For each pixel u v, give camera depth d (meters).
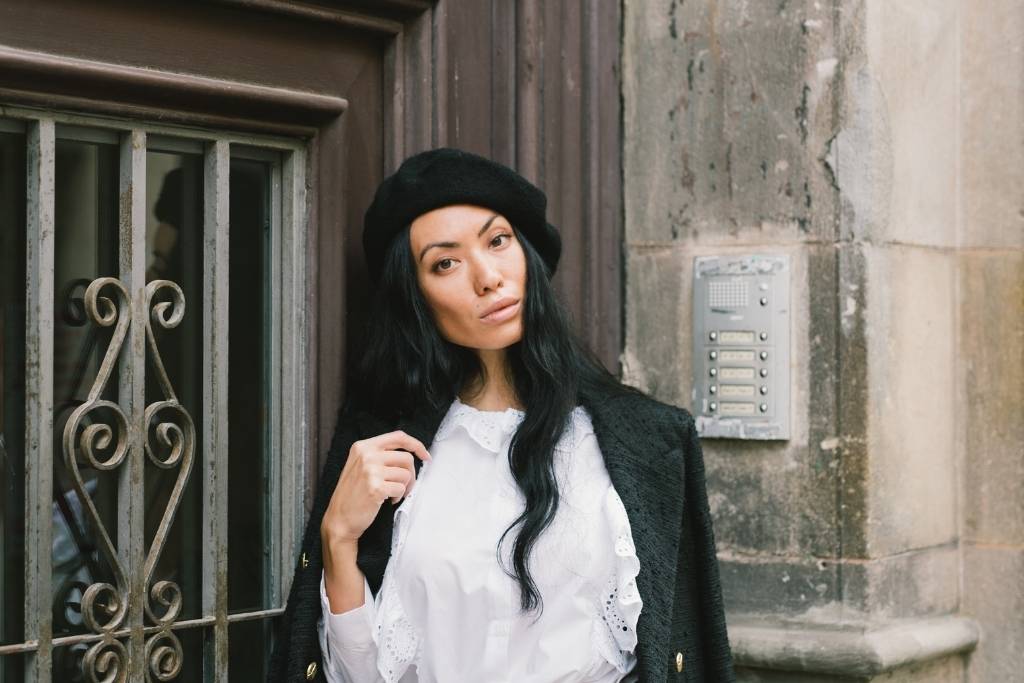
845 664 2.16
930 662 2.34
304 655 1.74
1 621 1.66
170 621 1.79
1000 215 2.41
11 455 1.67
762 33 2.26
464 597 1.75
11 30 1.63
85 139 1.73
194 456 1.83
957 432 2.43
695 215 2.32
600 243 2.34
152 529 1.80
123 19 1.72
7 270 1.67
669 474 1.88
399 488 1.72
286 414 1.93
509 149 2.18
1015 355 2.41
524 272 1.80
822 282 2.22
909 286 2.30
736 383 2.27
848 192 2.21
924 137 2.34
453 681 1.75
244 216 1.91
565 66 2.27
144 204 1.77
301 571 1.79
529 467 1.77
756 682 2.27
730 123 2.29
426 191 1.74
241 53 1.85
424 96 2.03
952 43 2.41
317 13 1.91
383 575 1.77
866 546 2.20
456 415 1.85
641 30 2.37
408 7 2.01
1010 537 2.40
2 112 1.63
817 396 2.22
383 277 1.81
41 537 1.66
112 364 1.74
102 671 1.70
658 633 1.78
